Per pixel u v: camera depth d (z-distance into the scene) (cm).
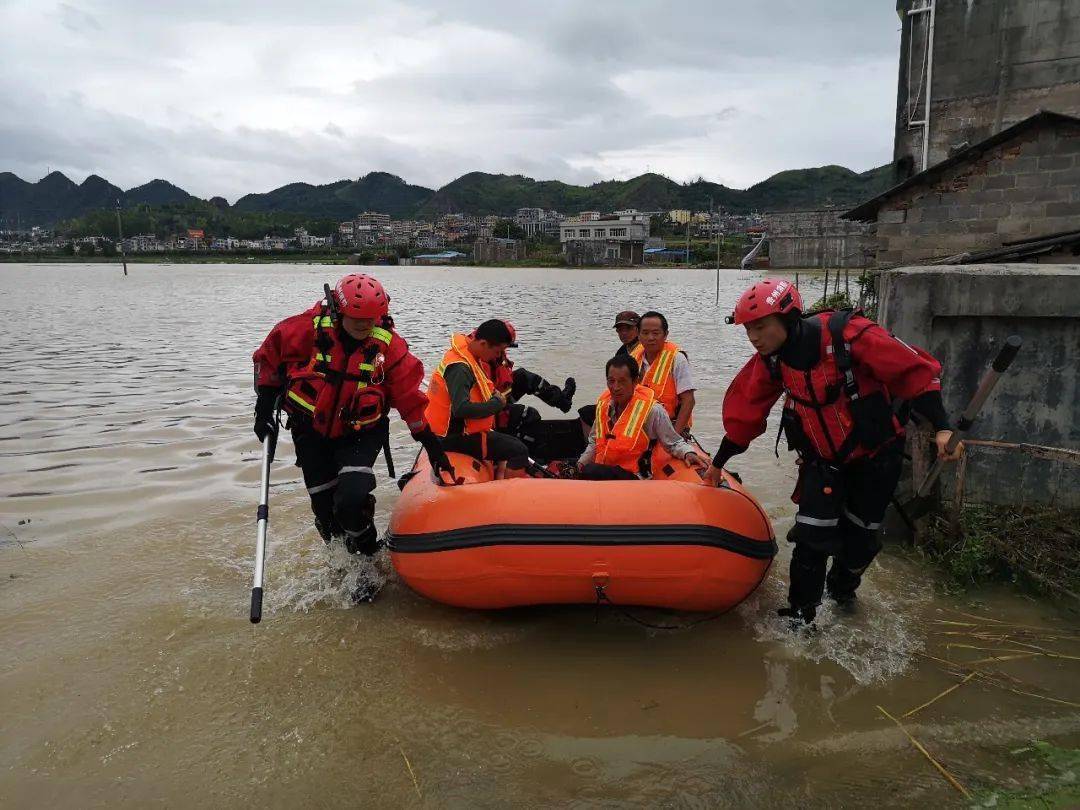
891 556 465
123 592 421
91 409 866
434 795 271
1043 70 1322
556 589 372
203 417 827
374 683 340
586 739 302
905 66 1411
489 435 475
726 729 307
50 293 3800
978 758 288
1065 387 448
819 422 350
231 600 414
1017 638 375
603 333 1677
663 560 363
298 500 567
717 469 394
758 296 333
